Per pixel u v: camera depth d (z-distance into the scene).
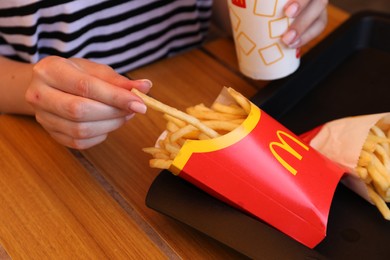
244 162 0.52
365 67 0.75
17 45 0.75
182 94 0.73
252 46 0.66
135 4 0.78
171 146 0.53
